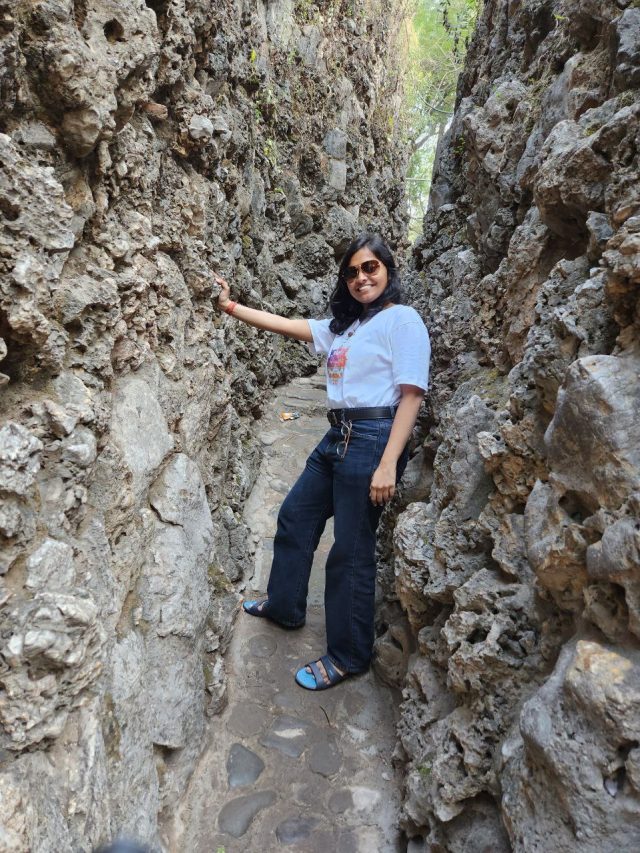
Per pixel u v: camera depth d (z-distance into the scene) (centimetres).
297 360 511
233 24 322
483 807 131
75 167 134
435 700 163
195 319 214
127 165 161
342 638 207
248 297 351
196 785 169
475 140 242
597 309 123
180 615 162
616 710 94
